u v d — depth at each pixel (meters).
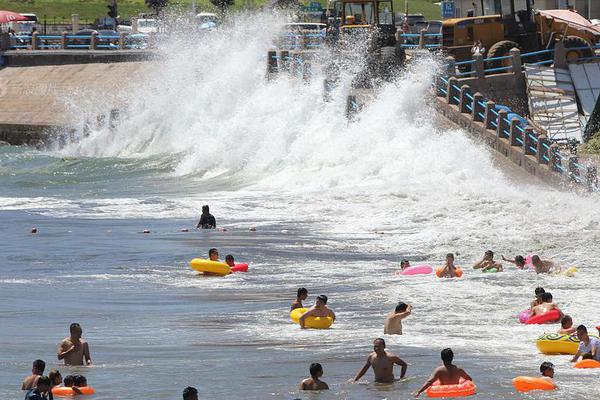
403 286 74.31
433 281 76.19
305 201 118.00
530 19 151.88
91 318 65.25
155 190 133.00
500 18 151.25
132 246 92.88
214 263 79.94
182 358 54.22
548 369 48.75
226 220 107.50
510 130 123.62
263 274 80.88
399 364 49.59
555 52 145.25
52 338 59.41
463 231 98.06
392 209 110.25
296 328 62.06
